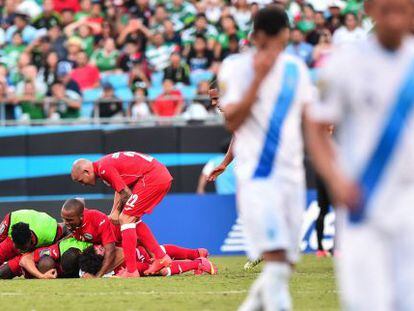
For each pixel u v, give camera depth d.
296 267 39.84
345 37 65.50
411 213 15.41
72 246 35.34
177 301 27.20
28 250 35.09
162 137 55.25
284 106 20.30
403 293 15.34
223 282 32.94
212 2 72.69
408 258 15.37
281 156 20.30
